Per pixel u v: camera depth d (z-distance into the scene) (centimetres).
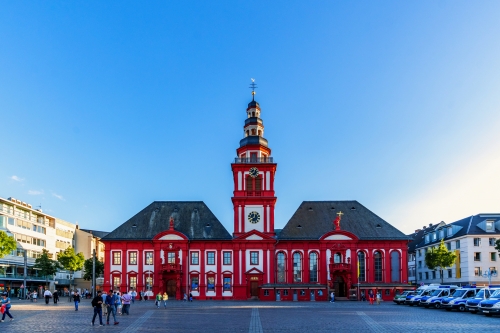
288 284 8844
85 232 14138
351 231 9256
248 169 9244
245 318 4478
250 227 9100
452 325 3709
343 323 3931
